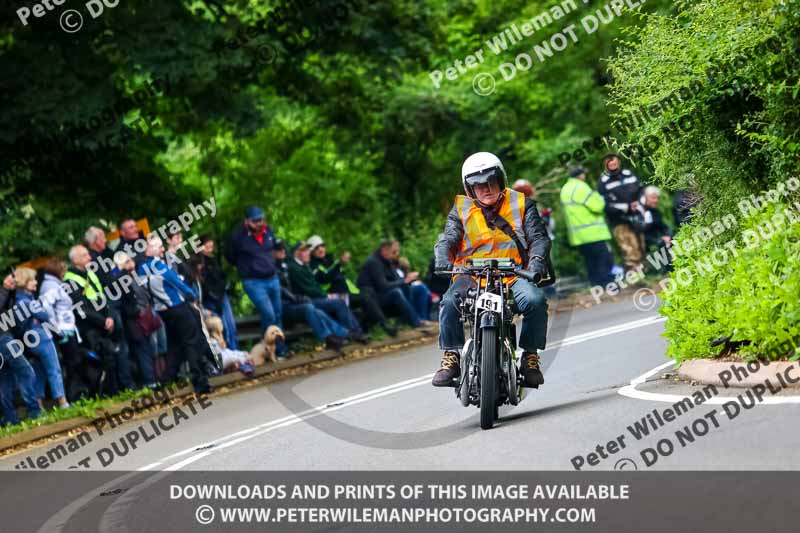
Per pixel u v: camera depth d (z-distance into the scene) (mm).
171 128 63469
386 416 33594
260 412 39906
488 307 28047
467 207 30016
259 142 70688
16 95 52625
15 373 42656
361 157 73438
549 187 79688
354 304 60406
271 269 53656
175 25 55438
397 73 65688
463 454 25500
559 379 35500
